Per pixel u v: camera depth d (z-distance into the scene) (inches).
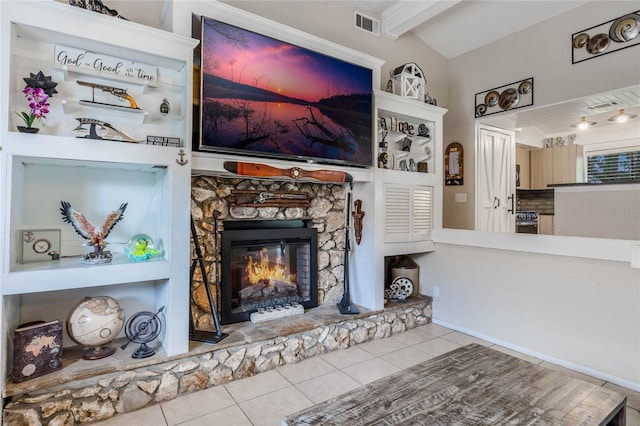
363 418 53.9
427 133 157.1
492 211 189.0
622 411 61.5
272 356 107.0
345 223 144.1
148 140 97.8
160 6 106.2
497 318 130.9
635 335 98.0
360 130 129.8
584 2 139.6
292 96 113.3
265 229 125.1
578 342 109.5
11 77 74.6
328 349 119.6
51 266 80.7
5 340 73.4
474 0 147.2
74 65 89.5
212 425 79.7
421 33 172.9
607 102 146.3
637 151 225.1
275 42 109.7
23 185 86.5
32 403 74.9
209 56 97.6
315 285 135.6
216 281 113.1
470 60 181.8
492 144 189.6
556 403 58.7
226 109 100.4
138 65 98.1
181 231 92.4
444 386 64.0
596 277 105.6
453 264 146.4
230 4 119.3
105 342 87.8
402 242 143.6
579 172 245.4
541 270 118.6
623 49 129.3
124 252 98.0
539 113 162.9
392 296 150.6
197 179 110.0
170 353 90.4
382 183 136.8
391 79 153.3
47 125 87.3
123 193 101.2
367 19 154.5
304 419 53.7
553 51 149.7
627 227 127.7
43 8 77.5
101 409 81.1
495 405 57.8
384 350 122.5
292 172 114.4
